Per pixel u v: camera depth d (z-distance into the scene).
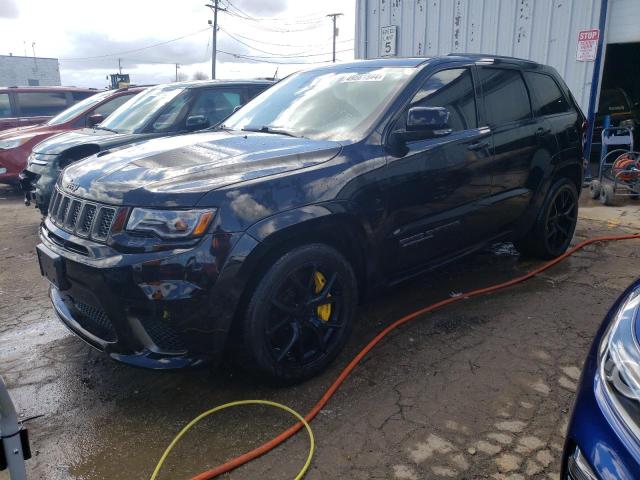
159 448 2.52
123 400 2.90
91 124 7.50
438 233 3.62
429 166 3.43
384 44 10.90
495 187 4.04
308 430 2.58
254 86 7.20
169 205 2.49
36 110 11.59
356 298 3.18
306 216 2.75
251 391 2.95
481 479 2.27
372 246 3.18
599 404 1.64
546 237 4.82
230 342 2.75
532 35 8.88
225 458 2.43
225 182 2.62
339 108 3.56
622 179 7.38
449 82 3.75
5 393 1.65
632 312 1.87
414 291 4.32
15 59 57.84
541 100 4.64
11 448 1.68
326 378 3.05
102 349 2.71
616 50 11.77
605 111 10.60
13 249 5.79
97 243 2.61
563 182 4.85
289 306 2.85
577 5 8.31
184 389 2.98
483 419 2.66
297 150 3.02
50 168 6.04
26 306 4.21
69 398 2.93
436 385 2.96
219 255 2.49
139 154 3.11
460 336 3.53
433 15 10.02
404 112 3.39
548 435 2.54
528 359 3.23
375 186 3.11
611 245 5.54
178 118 6.47
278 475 2.31
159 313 2.47
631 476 1.43
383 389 2.94
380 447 2.47
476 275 4.68
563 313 3.87
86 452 2.49
